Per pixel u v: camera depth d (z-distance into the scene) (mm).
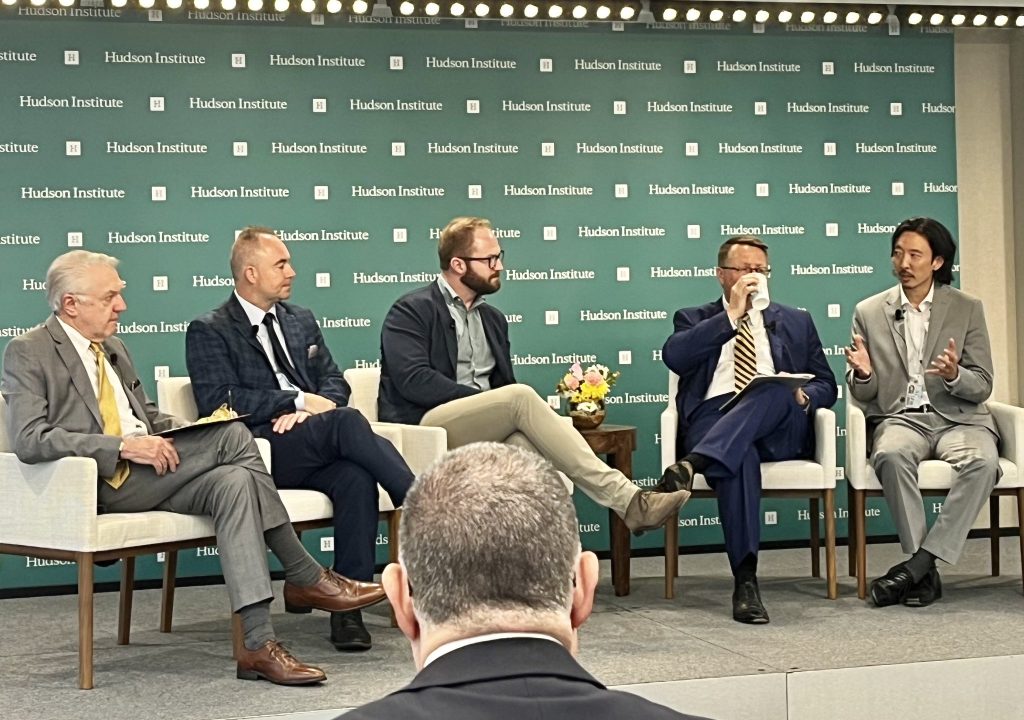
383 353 4566
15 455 3529
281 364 4266
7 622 4402
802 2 5641
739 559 4281
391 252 5434
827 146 5816
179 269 5227
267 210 5312
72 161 5121
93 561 3404
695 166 5703
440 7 5352
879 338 4828
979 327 4785
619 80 5629
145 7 5145
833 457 4504
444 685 973
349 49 5379
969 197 5977
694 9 5562
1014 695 3611
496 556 1025
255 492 3582
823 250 5816
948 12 5754
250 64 5285
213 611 4578
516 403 4324
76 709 3188
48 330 3717
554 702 954
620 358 5645
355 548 3883
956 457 4531
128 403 3885
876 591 4398
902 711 3523
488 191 5523
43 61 5086
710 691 3387
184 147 5227
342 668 3611
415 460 4211
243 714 3129
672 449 4621
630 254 5648
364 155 5402
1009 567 5219
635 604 4551
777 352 4730
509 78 5531
